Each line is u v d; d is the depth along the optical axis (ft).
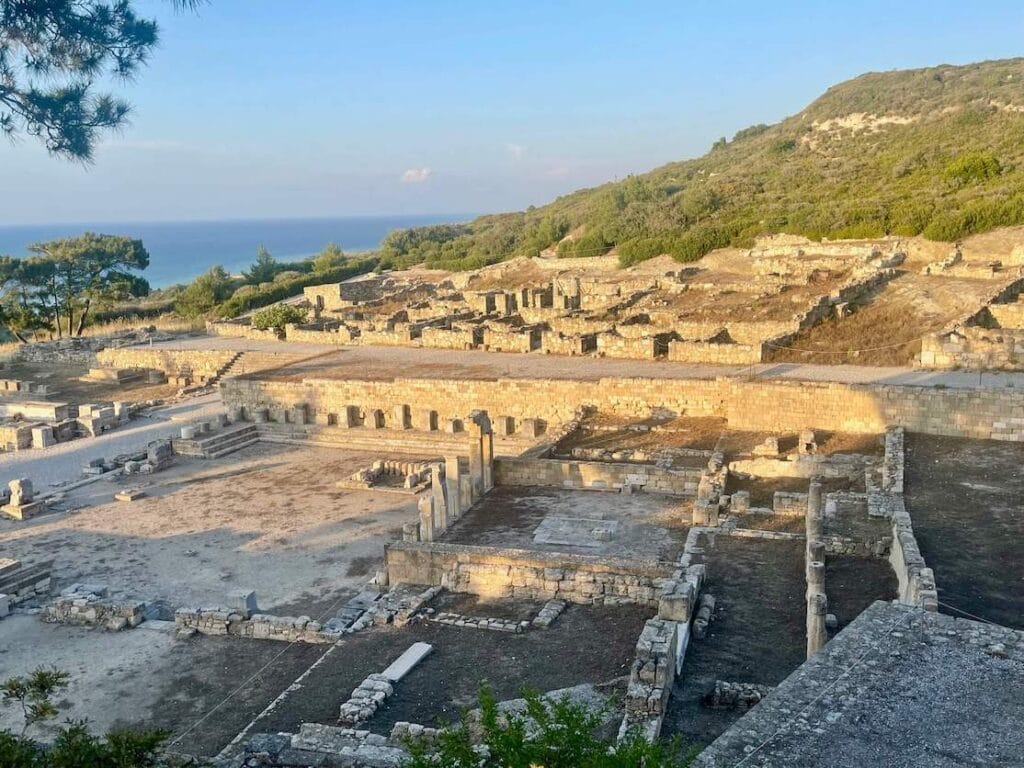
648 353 169.68
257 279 407.85
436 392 159.43
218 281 370.53
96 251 303.89
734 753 28.86
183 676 73.10
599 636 73.05
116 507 126.41
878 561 78.74
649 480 114.01
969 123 370.73
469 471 121.90
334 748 52.95
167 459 148.66
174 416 179.63
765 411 129.29
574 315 208.85
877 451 113.19
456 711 61.41
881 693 31.40
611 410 147.54
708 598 72.02
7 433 161.79
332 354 204.54
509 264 338.95
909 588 63.31
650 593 78.84
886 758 28.02
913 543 70.38
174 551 107.76
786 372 142.20
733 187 367.45
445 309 240.94
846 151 402.72
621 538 98.58
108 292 313.12
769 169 410.93
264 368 198.59
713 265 275.80
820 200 314.35
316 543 108.58
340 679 68.64
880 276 196.65
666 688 54.70
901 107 458.91
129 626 84.12
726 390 138.41
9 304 285.64
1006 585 65.67
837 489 103.19
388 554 88.89
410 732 55.11
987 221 226.17
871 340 155.74
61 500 129.80
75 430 168.96
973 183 276.41
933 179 292.20
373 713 61.67
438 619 78.48
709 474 108.06
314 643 78.07
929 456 105.09
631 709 52.16
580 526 102.06
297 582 96.53
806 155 423.23
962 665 32.83
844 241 257.34
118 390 211.00
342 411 164.25
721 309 197.77
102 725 65.57
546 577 82.23
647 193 420.36
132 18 49.01
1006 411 111.14
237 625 81.30
